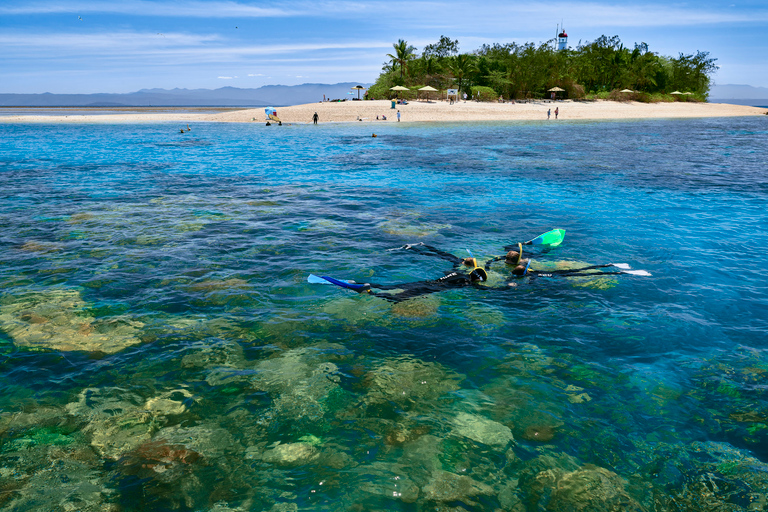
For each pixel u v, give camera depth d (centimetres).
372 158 2512
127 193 1528
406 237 1040
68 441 399
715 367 519
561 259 890
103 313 646
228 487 352
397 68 8712
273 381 490
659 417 435
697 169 2066
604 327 616
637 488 351
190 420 429
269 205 1362
